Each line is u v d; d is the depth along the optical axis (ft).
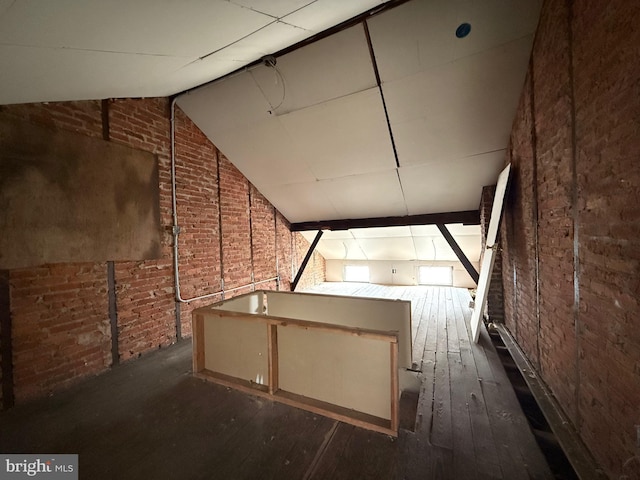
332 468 4.65
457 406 6.25
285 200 16.12
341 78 8.94
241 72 9.31
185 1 4.28
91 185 8.18
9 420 6.09
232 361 7.64
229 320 7.58
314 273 24.12
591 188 4.64
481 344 9.97
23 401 6.76
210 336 8.01
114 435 5.58
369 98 9.35
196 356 8.02
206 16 4.96
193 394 7.06
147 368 8.63
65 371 7.56
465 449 4.98
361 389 5.91
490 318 11.79
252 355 7.29
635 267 3.56
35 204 7.01
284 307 10.05
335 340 6.15
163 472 4.66
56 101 7.39
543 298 7.00
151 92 9.21
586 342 4.86
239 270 14.17
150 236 9.87
